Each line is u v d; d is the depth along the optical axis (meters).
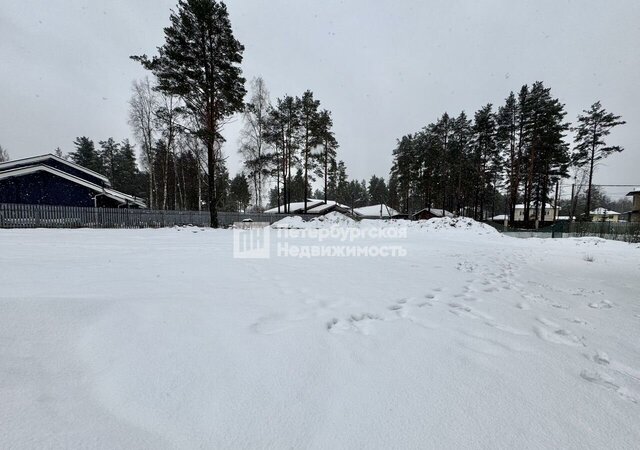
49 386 1.41
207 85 15.14
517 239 14.43
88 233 10.82
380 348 1.99
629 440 1.21
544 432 1.24
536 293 3.84
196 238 10.56
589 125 26.06
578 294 3.86
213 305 2.65
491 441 1.18
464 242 12.48
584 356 2.01
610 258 7.87
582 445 1.18
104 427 1.18
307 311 2.68
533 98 24.30
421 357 1.87
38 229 11.45
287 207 31.05
